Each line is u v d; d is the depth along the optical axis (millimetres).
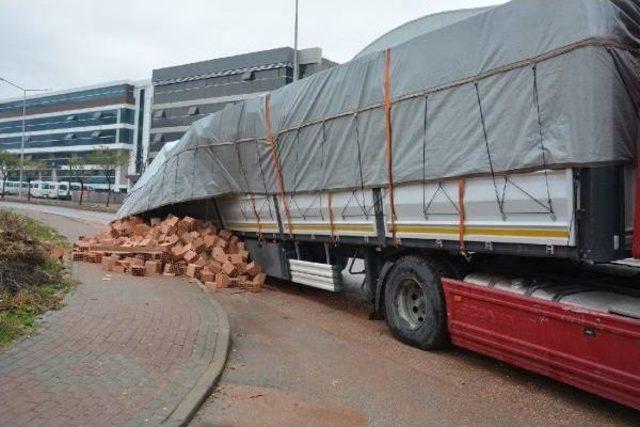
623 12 5410
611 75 5094
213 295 10055
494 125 5961
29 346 5656
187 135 12891
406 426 4723
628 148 5188
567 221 5285
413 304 7332
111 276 10156
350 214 8430
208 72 63312
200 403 4859
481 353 6344
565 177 5289
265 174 10492
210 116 12273
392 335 7691
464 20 6414
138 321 7023
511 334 5789
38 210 34719
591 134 5035
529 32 5648
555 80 5359
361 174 7945
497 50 5973
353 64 8234
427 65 6859
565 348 5199
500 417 5000
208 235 11859
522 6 5738
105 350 5789
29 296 7176
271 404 5059
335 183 8508
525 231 5734
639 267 6062
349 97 8219
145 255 11250
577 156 5117
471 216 6352
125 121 81000
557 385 5879
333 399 5266
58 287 8328
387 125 7426
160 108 67500
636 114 5305
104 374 5152
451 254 6988
